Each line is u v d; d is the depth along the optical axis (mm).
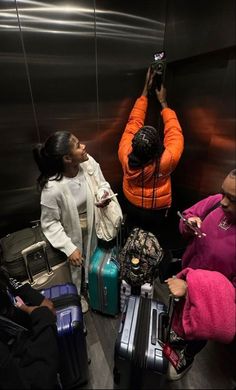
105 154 2064
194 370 1286
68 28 1500
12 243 1438
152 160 1326
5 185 1763
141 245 1352
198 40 1457
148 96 1894
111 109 1896
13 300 1104
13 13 1336
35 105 1618
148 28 1714
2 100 1513
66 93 1681
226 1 1217
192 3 1436
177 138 1500
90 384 1250
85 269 1661
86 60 1642
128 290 1449
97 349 1422
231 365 1312
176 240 1886
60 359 1101
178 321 981
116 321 1597
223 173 1604
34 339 909
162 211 1596
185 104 1837
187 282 879
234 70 1353
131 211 1647
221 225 932
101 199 1444
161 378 1032
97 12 1532
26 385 809
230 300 796
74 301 1230
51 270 1455
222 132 1539
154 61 1688
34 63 1500
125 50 1727
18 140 1666
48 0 1384
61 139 1263
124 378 1109
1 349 955
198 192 1905
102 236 1551
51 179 1340
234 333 794
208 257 963
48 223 1399
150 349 1036
